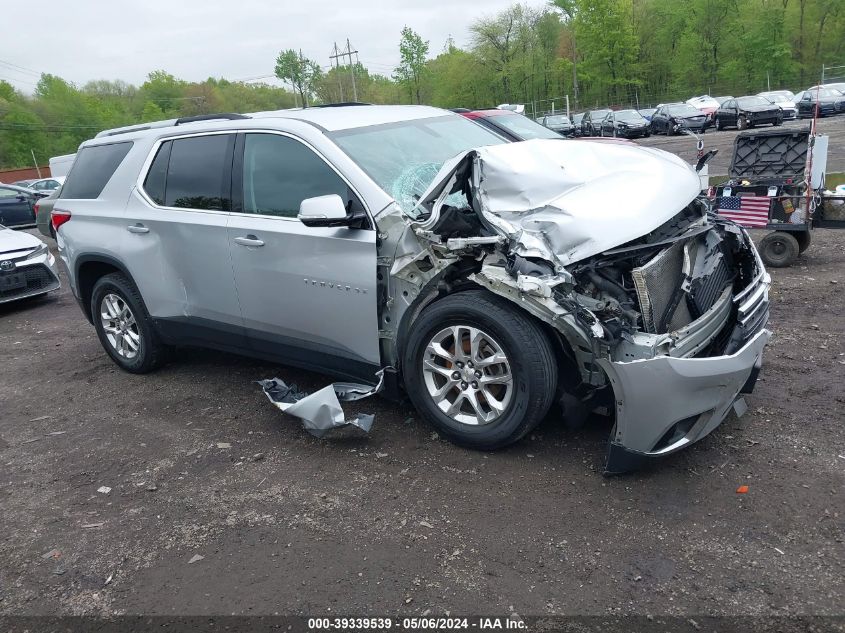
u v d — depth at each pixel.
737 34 53.41
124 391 5.32
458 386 3.72
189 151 4.81
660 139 29.05
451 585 2.79
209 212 4.60
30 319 8.27
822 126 25.72
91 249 5.39
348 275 3.90
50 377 5.88
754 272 3.83
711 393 3.18
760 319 3.63
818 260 7.66
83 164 5.71
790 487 3.25
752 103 28.97
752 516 3.06
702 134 28.53
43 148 78.50
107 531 3.42
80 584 3.02
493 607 2.65
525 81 64.88
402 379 4.04
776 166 7.71
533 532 3.08
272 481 3.73
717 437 3.76
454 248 3.45
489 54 65.44
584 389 3.49
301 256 4.09
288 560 3.04
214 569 3.03
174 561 3.12
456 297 3.57
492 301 3.46
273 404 4.39
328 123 4.32
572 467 3.56
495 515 3.22
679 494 3.27
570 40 61.47
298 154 4.21
